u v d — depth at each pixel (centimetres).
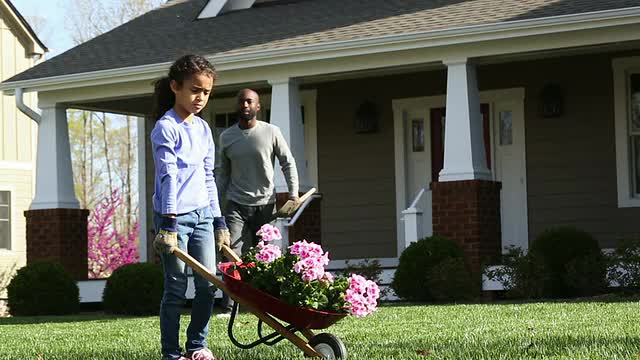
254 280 550
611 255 1207
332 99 1642
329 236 1638
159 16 1748
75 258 1547
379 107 1611
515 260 1237
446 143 1298
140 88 1502
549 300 1192
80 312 1457
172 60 1467
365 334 751
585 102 1469
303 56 1368
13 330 1017
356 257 1617
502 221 1525
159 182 548
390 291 1334
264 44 1432
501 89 1527
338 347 553
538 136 1502
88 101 1549
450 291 1234
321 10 1537
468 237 1275
